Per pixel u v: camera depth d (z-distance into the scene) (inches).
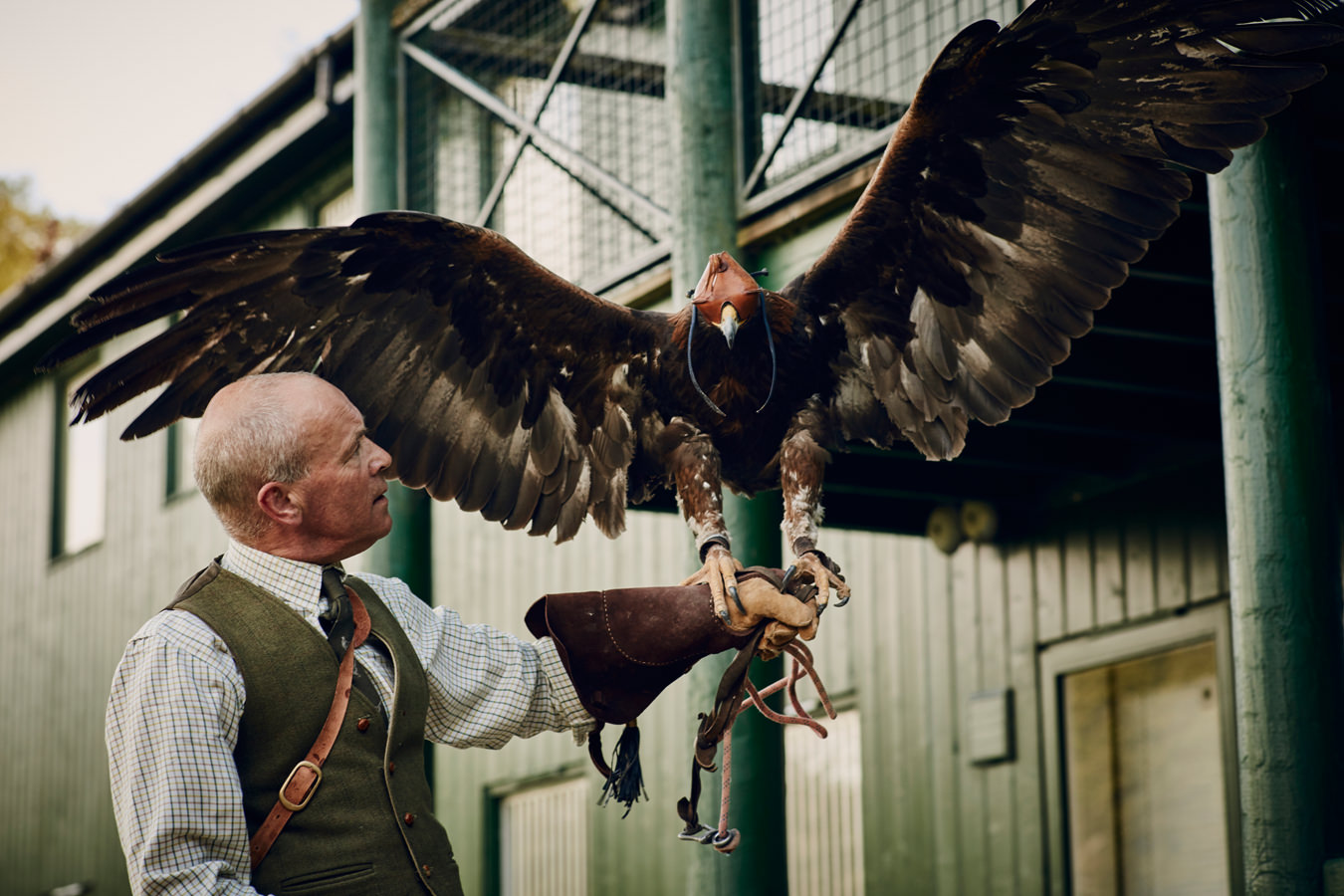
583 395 120.6
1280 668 160.1
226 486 101.2
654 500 247.1
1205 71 106.6
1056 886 271.1
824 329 119.3
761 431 114.6
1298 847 155.9
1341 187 195.3
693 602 104.1
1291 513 163.2
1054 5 101.7
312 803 95.1
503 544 410.6
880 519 290.0
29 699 598.5
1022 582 282.7
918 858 296.5
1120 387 223.1
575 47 267.1
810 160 244.1
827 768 319.9
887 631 309.0
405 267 115.3
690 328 109.6
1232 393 167.9
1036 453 259.4
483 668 108.5
